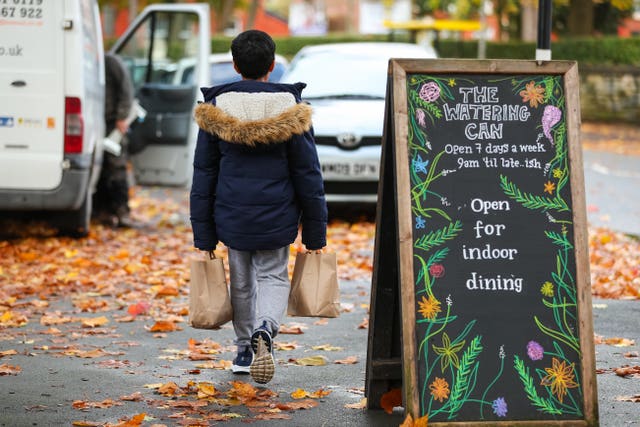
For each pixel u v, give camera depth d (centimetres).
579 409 621
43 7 1343
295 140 693
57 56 1343
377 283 663
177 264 1306
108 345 873
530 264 632
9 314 968
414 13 6094
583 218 636
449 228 628
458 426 606
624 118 4197
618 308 1040
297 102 695
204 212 712
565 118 646
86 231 1479
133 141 1680
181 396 711
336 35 4981
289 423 652
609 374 779
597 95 4253
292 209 705
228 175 698
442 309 620
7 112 1341
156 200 2073
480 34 4206
